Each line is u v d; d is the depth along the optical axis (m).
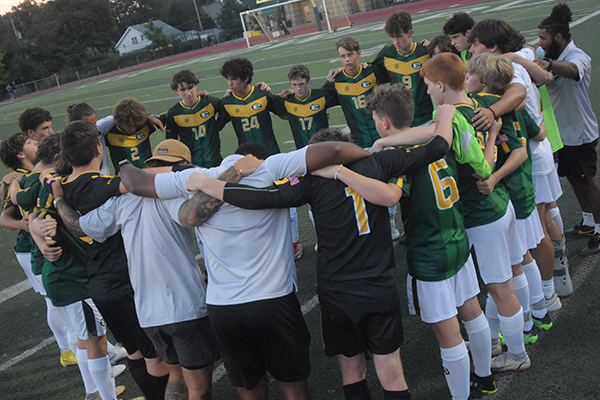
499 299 2.70
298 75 4.72
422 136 2.29
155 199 2.46
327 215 2.24
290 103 5.05
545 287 3.29
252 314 2.28
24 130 3.92
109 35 73.06
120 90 25.42
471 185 2.59
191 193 2.33
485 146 2.59
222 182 2.21
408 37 4.77
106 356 3.09
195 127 4.96
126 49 71.69
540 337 3.10
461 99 2.55
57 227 2.96
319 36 29.97
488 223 2.59
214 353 2.56
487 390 2.70
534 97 3.16
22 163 3.78
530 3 20.80
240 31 56.50
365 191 2.13
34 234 2.96
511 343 2.78
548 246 3.21
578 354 2.89
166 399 2.68
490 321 2.96
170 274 2.50
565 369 2.80
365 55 16.97
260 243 2.30
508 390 2.74
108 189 2.51
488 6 22.95
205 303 2.59
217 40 55.50
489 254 2.63
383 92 2.36
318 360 3.35
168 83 23.09
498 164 2.76
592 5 16.50
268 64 20.98
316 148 2.19
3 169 12.22
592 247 3.88
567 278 3.42
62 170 2.80
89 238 2.64
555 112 3.90
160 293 2.50
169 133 5.00
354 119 5.07
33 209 3.28
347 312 2.26
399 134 2.32
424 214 2.38
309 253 4.99
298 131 5.14
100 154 2.75
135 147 4.68
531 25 15.56
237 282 2.31
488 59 2.67
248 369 2.44
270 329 2.32
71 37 69.25
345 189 2.21
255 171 2.26
